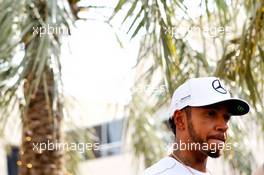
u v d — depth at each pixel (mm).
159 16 4742
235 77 5445
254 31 5086
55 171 6281
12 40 4961
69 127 7488
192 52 6043
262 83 5520
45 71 5211
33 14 5074
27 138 6270
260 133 7070
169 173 3361
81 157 7762
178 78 5195
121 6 4645
